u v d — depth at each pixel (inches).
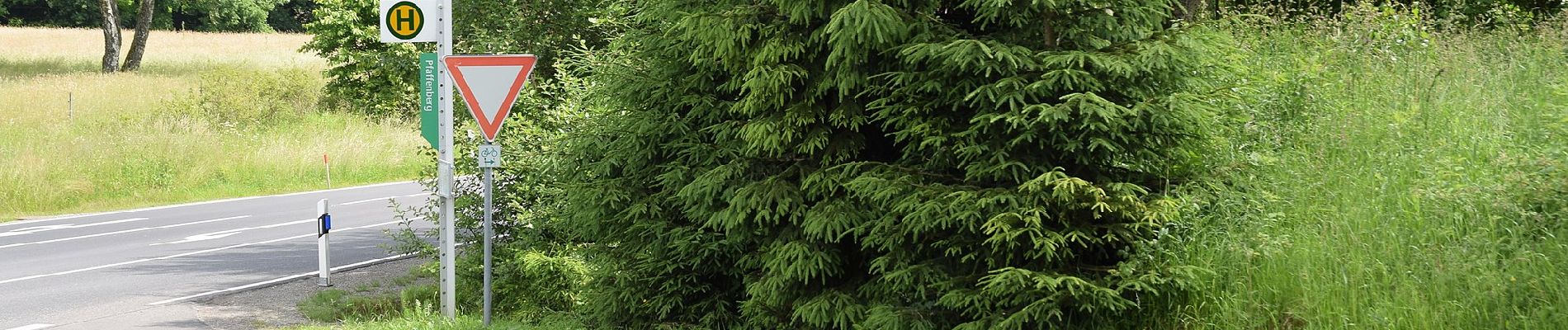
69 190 906.7
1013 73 235.6
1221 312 239.0
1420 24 414.0
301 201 936.9
